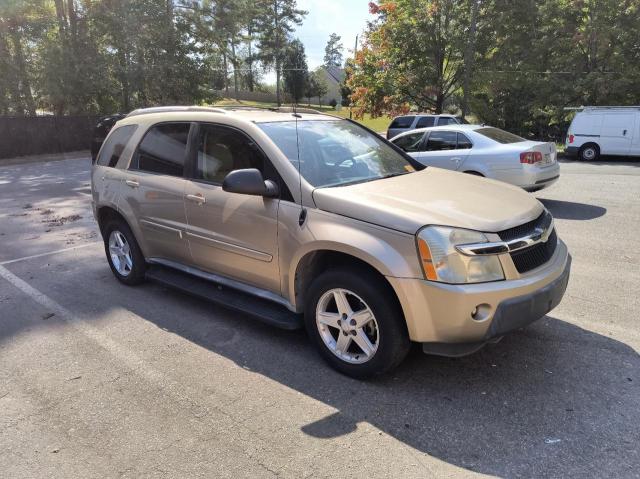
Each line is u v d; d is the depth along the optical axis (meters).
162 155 4.73
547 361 3.60
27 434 2.95
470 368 3.54
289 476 2.55
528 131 25.31
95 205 5.54
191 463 2.66
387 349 3.21
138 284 5.41
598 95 20.89
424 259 2.98
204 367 3.67
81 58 26.19
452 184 3.90
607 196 10.12
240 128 4.02
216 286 4.50
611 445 2.71
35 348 4.04
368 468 2.59
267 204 3.71
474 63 24.81
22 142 24.11
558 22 22.12
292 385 3.39
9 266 6.29
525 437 2.79
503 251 3.03
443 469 2.57
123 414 3.12
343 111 47.66
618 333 4.01
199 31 29.19
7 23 24.44
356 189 3.56
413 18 25.61
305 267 3.63
